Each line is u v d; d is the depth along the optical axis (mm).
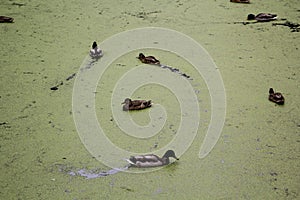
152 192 4590
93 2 10789
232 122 5879
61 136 5578
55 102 6375
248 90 6727
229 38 8688
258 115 6043
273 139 5512
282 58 7828
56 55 7875
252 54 7977
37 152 5258
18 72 7230
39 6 10414
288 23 9508
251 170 4945
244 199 4500
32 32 8867
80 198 4496
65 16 9789
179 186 4684
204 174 4879
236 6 10617
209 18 9773
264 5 10719
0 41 8391
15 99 6430
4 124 5801
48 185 4699
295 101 6414
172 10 10266
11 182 4750
